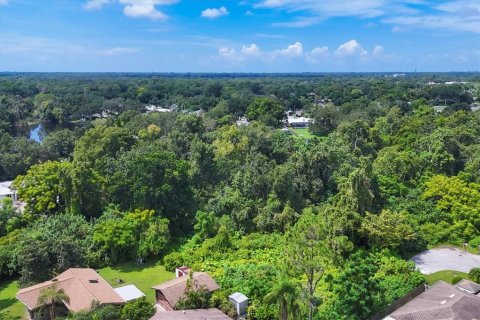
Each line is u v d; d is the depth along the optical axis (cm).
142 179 5194
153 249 4619
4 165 7962
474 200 5338
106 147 6769
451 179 5722
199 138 7606
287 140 7894
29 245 3972
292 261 3170
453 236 4959
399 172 6269
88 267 4359
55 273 3997
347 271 3325
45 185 5291
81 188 5225
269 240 4812
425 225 5103
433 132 7694
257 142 7444
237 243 4806
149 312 3241
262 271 3878
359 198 4903
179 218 5378
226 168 6291
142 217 4850
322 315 3225
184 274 4022
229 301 3497
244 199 5394
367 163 5428
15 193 6412
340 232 4375
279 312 3005
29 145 8544
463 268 4309
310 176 5922
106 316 3061
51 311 3316
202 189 6000
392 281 3753
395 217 4706
